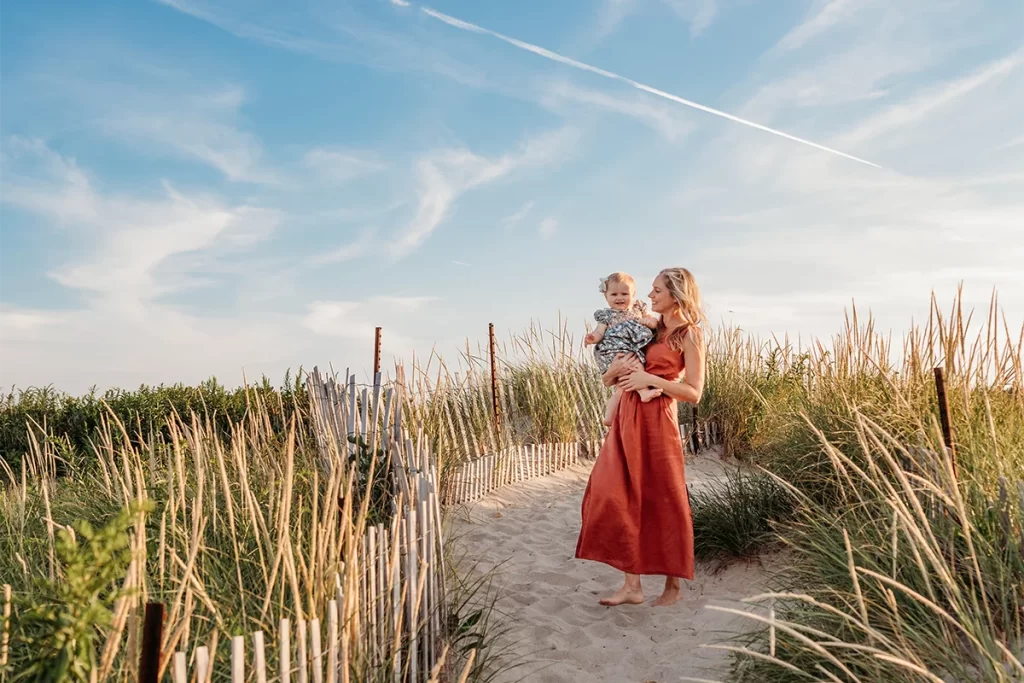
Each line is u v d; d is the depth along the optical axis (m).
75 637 1.95
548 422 8.38
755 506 5.11
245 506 3.61
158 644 1.82
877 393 5.33
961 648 2.75
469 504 6.55
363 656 2.73
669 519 4.48
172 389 8.67
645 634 4.26
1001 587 2.87
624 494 4.55
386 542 3.17
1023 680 2.34
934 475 3.70
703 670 3.68
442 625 3.72
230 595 2.95
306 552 3.25
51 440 6.75
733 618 4.16
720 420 8.69
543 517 6.44
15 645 2.47
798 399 6.36
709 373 9.06
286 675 2.23
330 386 5.90
